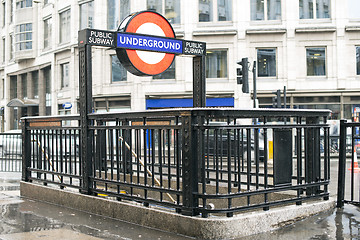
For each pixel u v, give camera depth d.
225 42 25.61
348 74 24.91
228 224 4.50
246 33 25.36
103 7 27.81
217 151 6.57
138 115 5.30
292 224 5.08
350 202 5.86
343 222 5.12
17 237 4.66
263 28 25.27
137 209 5.31
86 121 6.21
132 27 6.66
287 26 25.16
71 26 30.19
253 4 25.64
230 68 25.56
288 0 25.19
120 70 27.36
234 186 6.91
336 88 24.86
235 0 25.59
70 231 4.94
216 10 25.86
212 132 13.06
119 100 27.25
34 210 6.29
